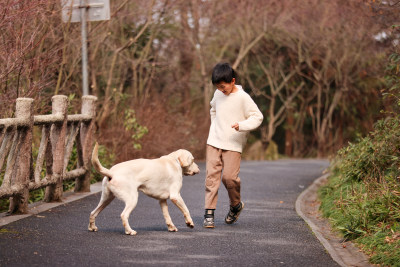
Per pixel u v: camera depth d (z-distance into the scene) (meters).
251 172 14.00
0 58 8.12
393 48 8.95
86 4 10.15
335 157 10.41
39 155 7.29
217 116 6.64
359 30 18.81
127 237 5.74
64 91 11.28
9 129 6.29
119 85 15.36
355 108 24.89
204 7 20.94
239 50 24.27
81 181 8.82
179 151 6.26
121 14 13.70
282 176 13.28
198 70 23.22
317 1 21.36
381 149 7.84
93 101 8.88
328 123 26.11
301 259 5.18
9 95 8.27
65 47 10.64
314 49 24.17
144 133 12.85
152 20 14.55
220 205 8.30
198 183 10.98
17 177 6.66
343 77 24.47
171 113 17.28
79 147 8.62
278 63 24.83
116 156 12.53
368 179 7.79
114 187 5.71
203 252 5.26
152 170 5.88
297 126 26.33
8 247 5.08
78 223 6.42
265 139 24.91
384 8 9.08
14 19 8.02
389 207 6.28
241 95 6.54
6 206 8.30
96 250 5.14
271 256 5.23
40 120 7.07
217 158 6.61
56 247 5.18
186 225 6.56
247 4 22.36
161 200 6.14
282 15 22.56
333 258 5.28
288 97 25.19
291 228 6.71
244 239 5.93
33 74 9.02
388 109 8.98
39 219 6.49
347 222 6.53
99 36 12.87
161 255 5.07
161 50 18.27
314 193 10.52
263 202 8.98
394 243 5.36
